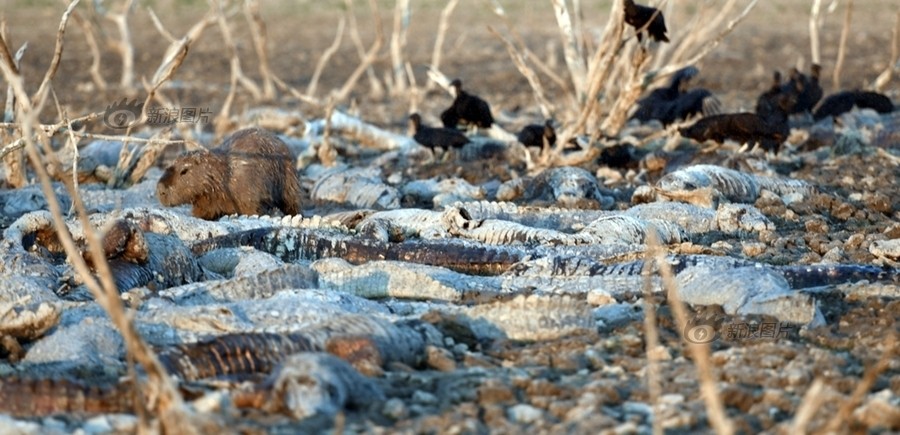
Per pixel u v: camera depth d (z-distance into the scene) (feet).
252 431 64.03
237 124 196.75
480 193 141.59
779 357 76.74
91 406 69.67
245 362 75.31
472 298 95.35
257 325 82.94
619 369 76.07
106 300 64.69
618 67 185.78
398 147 187.62
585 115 155.94
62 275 94.63
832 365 75.51
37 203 134.51
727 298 88.58
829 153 170.50
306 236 108.27
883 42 355.56
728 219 119.75
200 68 321.52
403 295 96.43
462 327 83.66
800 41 364.17
